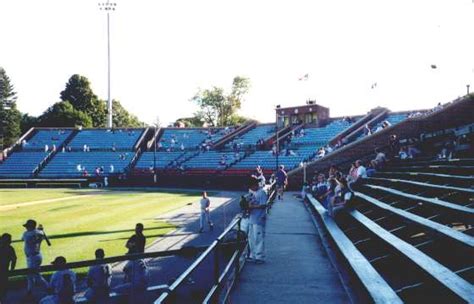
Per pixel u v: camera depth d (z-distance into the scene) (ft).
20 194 135.95
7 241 34.37
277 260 34.96
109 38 235.40
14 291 35.12
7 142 339.57
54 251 49.24
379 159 80.74
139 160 193.57
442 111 104.73
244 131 206.69
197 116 345.31
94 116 367.86
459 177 41.04
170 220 74.02
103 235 59.52
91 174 185.68
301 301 24.53
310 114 193.06
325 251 38.37
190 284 34.27
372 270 25.02
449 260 25.93
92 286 31.30
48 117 321.32
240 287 27.35
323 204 65.21
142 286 32.50
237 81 337.72
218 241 21.02
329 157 125.39
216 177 162.09
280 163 157.89
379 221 39.19
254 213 34.53
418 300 21.56
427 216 37.68
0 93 346.54
